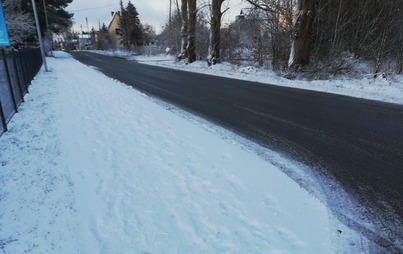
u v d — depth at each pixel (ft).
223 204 13.46
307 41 56.08
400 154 18.98
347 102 33.96
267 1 69.15
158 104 34.22
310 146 20.54
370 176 16.20
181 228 11.94
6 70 30.35
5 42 34.50
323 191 14.61
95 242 11.31
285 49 67.15
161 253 10.64
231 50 94.48
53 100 37.47
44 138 22.99
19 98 35.86
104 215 12.94
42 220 12.71
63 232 11.94
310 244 10.96
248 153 19.21
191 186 15.07
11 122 27.58
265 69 68.74
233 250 10.69
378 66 52.70
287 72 56.34
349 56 57.36
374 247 10.92
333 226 11.99
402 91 38.96
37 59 81.76
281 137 22.39
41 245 11.22
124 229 11.99
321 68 54.60
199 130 24.09
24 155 19.70
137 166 17.54
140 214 12.91
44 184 15.74
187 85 48.44
